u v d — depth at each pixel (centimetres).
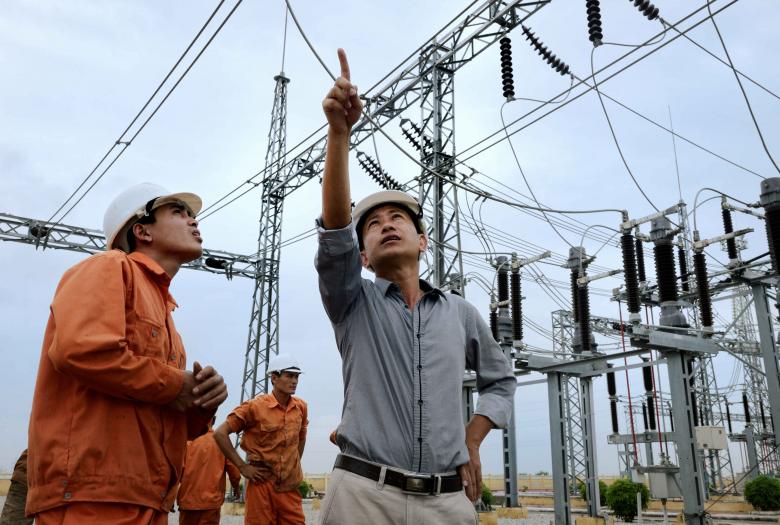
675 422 980
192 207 312
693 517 932
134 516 232
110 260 248
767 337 1273
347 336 285
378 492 253
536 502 2922
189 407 248
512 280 1370
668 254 1066
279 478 692
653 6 961
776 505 2028
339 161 263
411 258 303
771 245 964
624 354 1162
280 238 2252
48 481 225
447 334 290
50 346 239
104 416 232
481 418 302
